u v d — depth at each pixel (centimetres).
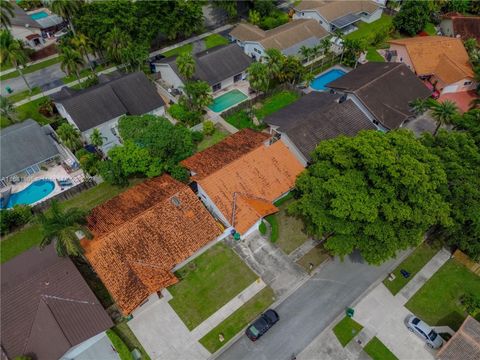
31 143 6028
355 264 4859
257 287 4594
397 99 6825
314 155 4956
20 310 3969
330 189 4197
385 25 9594
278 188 5359
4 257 4988
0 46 6631
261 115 7112
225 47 7919
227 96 7669
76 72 7112
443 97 7588
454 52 8069
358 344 4144
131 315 4297
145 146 5500
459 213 4359
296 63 7388
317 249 4991
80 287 4194
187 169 5594
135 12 7994
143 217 4694
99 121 6462
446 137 4991
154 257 4484
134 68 7794
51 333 3784
